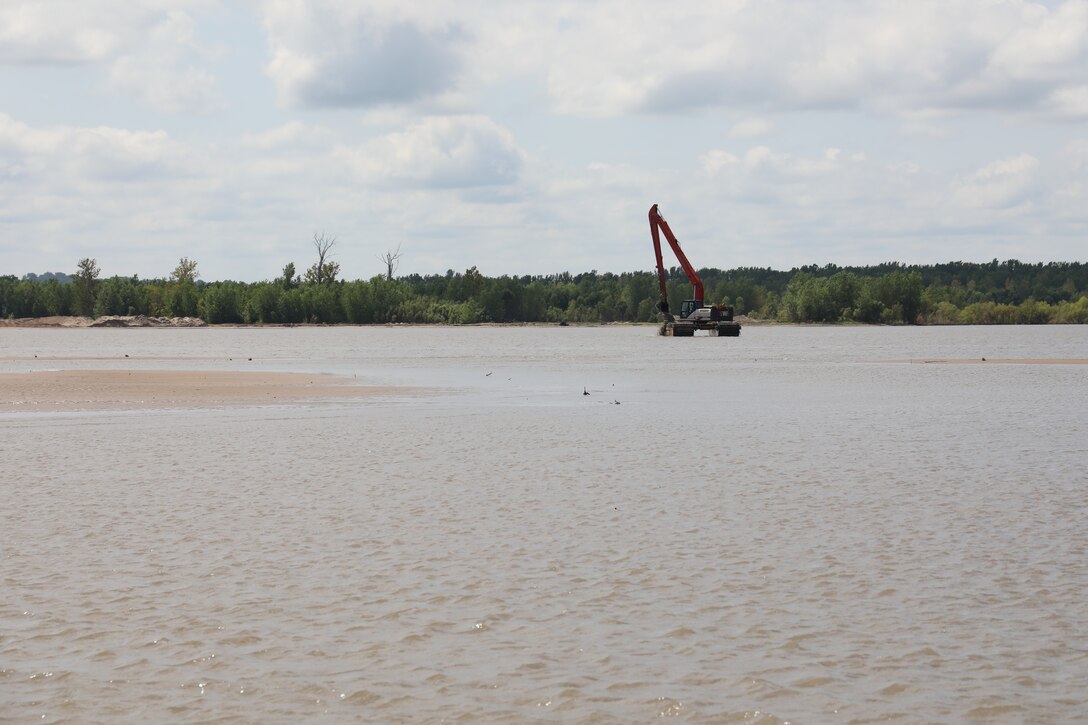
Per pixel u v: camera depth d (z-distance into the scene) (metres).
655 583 16.33
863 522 20.81
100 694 11.89
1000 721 11.20
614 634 13.93
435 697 11.84
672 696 11.85
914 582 16.38
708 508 22.28
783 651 13.29
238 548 18.48
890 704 11.62
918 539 19.28
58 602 15.22
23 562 17.47
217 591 15.82
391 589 15.96
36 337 177.50
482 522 20.80
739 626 14.27
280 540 19.14
